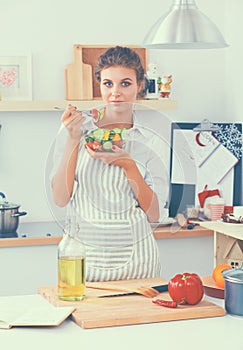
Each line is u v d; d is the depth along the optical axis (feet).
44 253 13.42
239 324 7.67
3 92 14.48
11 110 14.12
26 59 14.61
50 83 14.89
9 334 7.34
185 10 10.80
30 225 14.61
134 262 9.30
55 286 9.19
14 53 14.60
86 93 14.66
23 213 13.87
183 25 10.59
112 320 7.59
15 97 14.55
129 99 12.60
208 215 14.89
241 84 15.20
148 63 15.34
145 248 9.41
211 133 15.31
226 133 15.39
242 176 15.46
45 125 14.93
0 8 14.58
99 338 7.19
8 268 13.25
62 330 7.48
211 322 7.74
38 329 7.52
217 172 15.31
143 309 7.97
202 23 10.66
